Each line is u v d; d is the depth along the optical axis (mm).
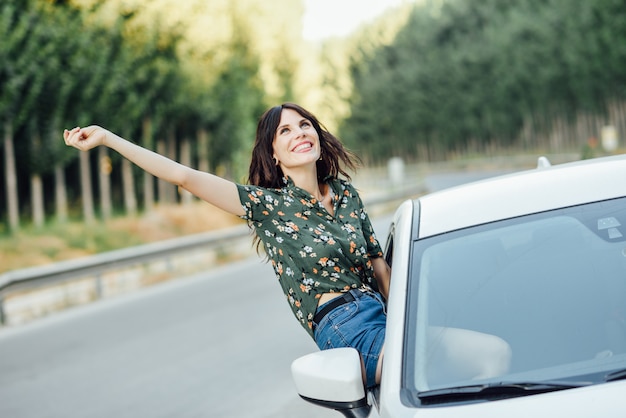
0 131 31953
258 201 3893
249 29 49500
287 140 4121
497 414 2676
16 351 12469
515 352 2969
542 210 3461
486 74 96625
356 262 3963
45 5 32531
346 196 4227
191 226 35875
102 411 8211
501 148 99188
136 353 11000
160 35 38000
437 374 2953
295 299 3947
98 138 3777
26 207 39531
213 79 41875
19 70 31609
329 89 130625
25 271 16422
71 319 15164
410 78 116000
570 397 2672
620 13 64688
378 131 128125
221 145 45531
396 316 3211
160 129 42844
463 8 112875
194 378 9039
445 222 3557
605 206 3400
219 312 13453
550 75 77062
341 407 3012
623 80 67688
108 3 35000
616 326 2967
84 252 29812
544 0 86125
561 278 3162
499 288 3195
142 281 20828
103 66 34969
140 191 46000
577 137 86812
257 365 9227
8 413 8688
